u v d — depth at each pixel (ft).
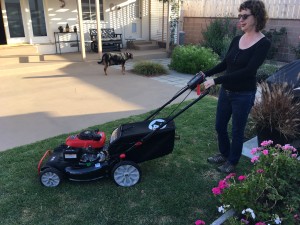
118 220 8.30
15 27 32.48
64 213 8.56
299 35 30.91
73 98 19.34
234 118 9.77
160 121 10.07
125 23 39.75
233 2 35.88
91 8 36.27
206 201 9.07
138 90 21.38
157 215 8.51
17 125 14.94
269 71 23.43
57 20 34.06
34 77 24.89
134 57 33.22
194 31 41.34
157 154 9.90
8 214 8.48
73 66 29.04
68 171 9.61
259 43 8.63
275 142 11.44
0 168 10.77
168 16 35.47
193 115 15.96
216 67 10.19
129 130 9.76
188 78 25.35
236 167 10.95
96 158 9.87
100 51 30.96
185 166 11.04
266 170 7.97
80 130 14.19
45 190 9.57
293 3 30.83
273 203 7.59
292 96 11.38
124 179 9.78
